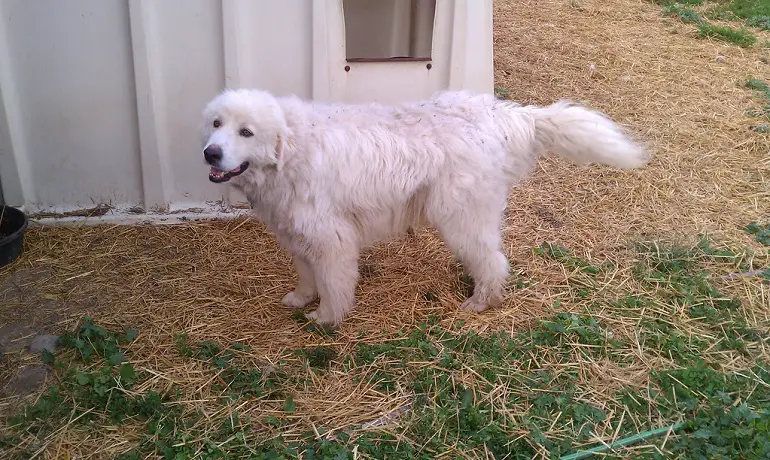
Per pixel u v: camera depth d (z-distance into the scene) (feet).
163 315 7.04
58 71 8.20
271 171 6.28
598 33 15.61
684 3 17.98
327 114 6.56
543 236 8.48
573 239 8.45
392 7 9.78
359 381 6.15
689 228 8.70
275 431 5.57
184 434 5.48
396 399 5.94
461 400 5.90
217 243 8.38
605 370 6.30
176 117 8.57
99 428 5.57
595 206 9.22
